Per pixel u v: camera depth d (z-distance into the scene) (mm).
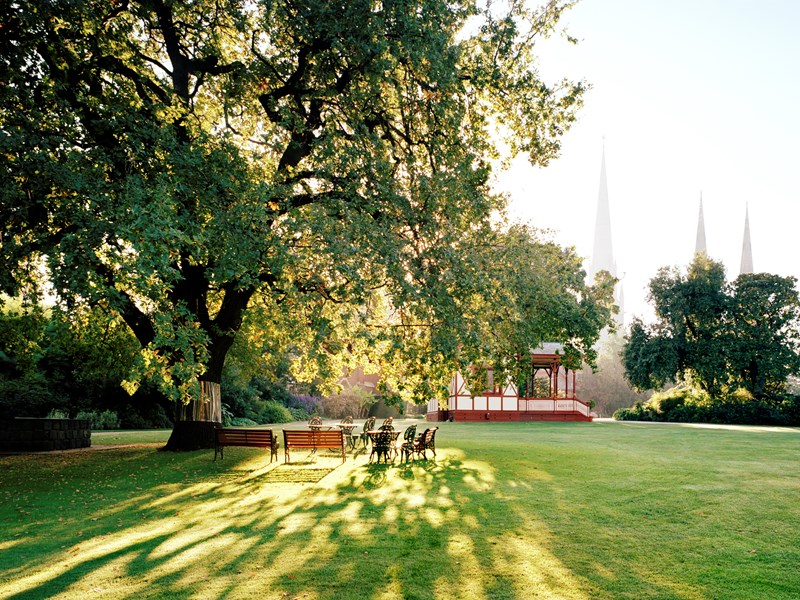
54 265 9000
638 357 42656
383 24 11555
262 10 12328
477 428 29734
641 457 14547
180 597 5109
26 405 26281
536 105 14938
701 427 29547
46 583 5496
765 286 38875
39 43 10445
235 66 13961
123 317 14898
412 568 5875
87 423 19844
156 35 14953
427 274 11555
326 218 11320
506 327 13617
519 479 11234
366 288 11211
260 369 25656
